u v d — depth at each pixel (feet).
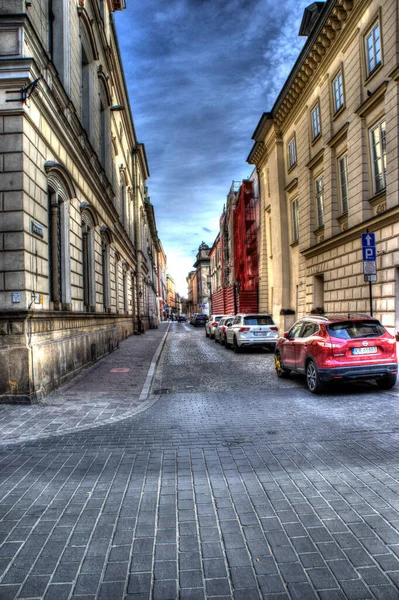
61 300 35.42
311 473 14.07
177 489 13.10
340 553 9.40
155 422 21.57
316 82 56.39
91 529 10.72
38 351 27.14
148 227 164.04
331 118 51.57
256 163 90.53
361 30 43.19
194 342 81.82
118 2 72.28
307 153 60.39
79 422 21.65
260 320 59.31
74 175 38.50
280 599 7.98
